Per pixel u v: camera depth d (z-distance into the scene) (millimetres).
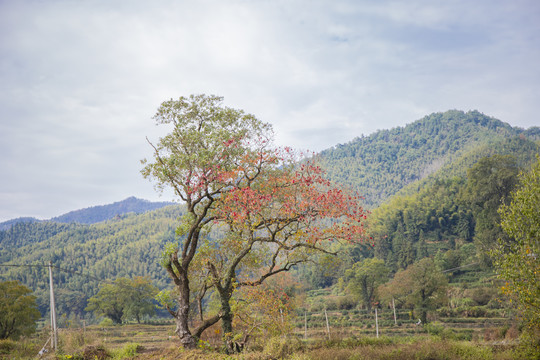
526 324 15062
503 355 17797
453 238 145125
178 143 21484
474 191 101000
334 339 25891
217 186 21281
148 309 99125
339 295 112062
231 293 21938
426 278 71250
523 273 14359
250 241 20516
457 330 52438
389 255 130500
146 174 21344
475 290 81625
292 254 22328
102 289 100438
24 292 60781
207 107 21797
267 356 18000
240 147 21047
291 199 19312
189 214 21250
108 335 57719
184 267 21422
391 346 23328
